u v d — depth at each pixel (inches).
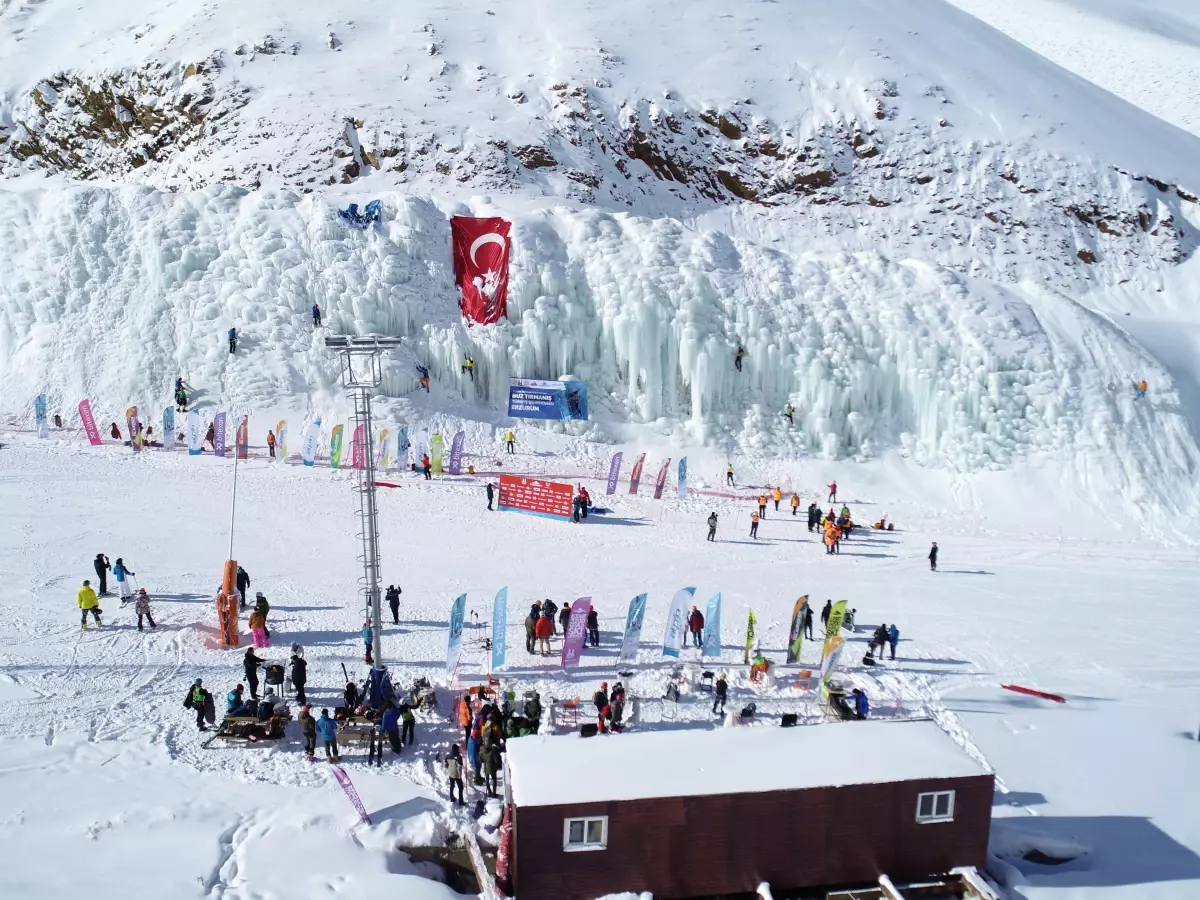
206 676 906.1
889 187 2541.8
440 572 1224.8
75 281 1782.7
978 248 2416.3
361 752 795.4
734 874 663.1
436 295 1857.8
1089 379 1829.5
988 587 1320.1
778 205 2527.1
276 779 751.7
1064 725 925.8
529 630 1000.9
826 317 1887.3
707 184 2546.8
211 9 2824.8
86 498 1368.1
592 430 1797.5
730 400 1859.0
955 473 1771.7
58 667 900.6
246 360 1716.3
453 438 1649.9
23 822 672.4
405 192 2193.7
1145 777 835.4
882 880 671.8
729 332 1863.9
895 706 940.6
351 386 860.6
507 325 1836.9
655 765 680.4
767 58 2842.0
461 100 2502.5
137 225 1827.0
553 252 1910.7
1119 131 2802.7
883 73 2787.9
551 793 639.1
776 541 1456.7
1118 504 1689.2
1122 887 695.1
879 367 1861.5
